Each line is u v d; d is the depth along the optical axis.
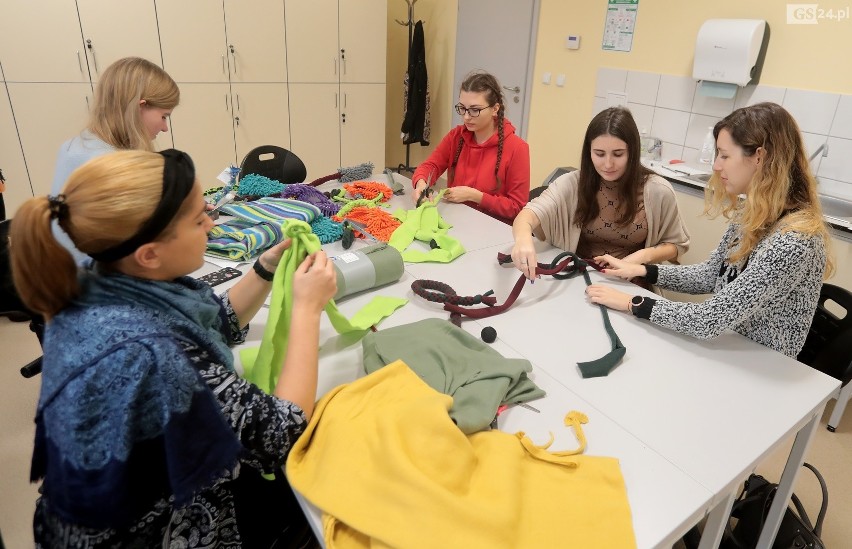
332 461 0.88
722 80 2.80
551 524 0.83
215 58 3.67
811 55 2.59
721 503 1.07
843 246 2.30
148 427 0.74
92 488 0.72
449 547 0.76
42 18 3.08
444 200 2.41
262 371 1.06
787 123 1.27
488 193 2.45
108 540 0.79
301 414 0.90
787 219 1.29
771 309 1.35
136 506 0.77
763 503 1.51
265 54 3.85
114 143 1.66
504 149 2.40
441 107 5.04
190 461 0.75
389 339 1.24
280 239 1.80
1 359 2.51
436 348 1.19
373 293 1.56
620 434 1.03
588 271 1.77
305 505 0.87
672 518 0.86
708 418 1.09
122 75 1.63
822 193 2.63
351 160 4.54
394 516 0.80
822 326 1.62
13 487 1.82
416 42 4.59
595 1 3.46
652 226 1.90
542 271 1.64
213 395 0.79
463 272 1.72
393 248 1.63
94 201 0.73
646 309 1.41
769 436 1.04
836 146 2.58
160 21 3.40
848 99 2.49
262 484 1.19
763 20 2.65
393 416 0.94
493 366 1.14
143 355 0.72
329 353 1.26
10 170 3.25
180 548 0.88
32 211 0.69
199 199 0.84
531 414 1.08
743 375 1.23
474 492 0.86
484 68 4.46
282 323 1.09
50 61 3.16
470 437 0.99
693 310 1.33
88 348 0.72
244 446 0.85
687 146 3.18
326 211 2.12
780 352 1.33
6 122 3.16
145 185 0.74
